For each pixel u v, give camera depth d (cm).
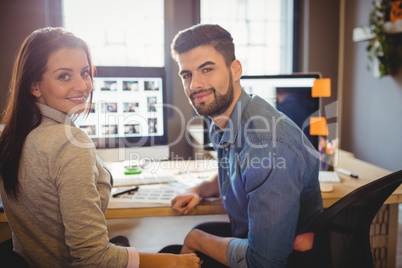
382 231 136
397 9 287
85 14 293
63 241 77
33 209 74
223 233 130
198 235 105
